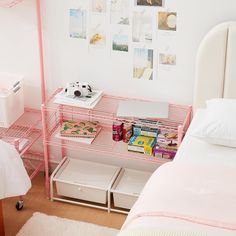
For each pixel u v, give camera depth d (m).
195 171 2.56
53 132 3.66
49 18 3.43
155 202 2.30
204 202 2.28
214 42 3.04
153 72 3.37
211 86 3.16
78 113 3.44
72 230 3.25
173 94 3.39
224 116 2.85
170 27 3.22
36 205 3.53
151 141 3.35
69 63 3.53
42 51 3.53
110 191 3.39
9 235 3.23
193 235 2.04
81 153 3.75
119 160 3.68
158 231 2.07
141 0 3.21
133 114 3.23
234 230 2.08
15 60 3.64
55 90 3.65
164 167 2.64
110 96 3.51
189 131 3.02
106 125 3.62
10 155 3.03
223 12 3.09
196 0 3.11
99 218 3.41
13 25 3.52
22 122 3.82
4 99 3.35
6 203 3.53
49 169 3.88
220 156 2.79
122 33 3.33
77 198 3.54
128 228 2.18
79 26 3.39
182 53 3.26
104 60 3.44
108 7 3.29
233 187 2.41
